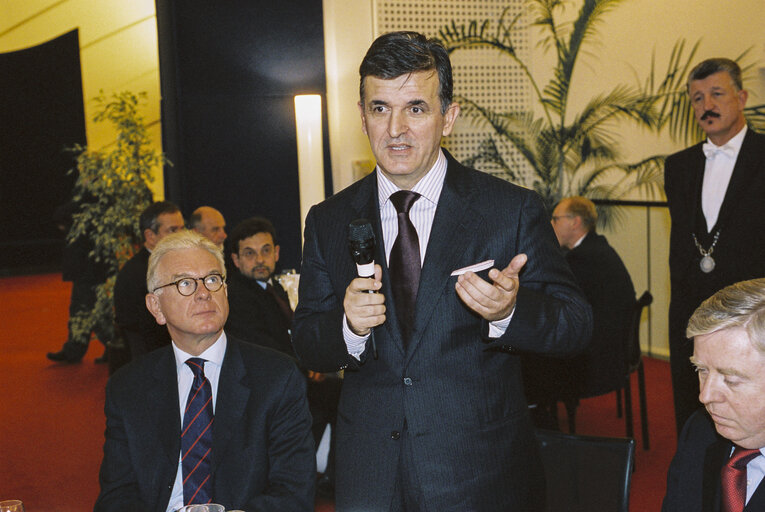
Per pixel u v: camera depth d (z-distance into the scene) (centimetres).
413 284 177
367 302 160
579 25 714
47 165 1331
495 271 155
